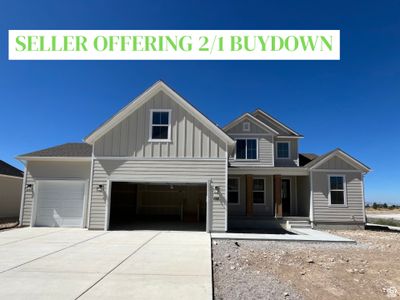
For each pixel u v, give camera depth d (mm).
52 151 14594
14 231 11836
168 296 4773
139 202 19547
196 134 12586
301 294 5250
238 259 7598
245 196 17875
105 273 5969
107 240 9828
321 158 15984
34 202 13414
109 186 12359
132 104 12648
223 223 12055
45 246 8711
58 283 5320
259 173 16422
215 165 12398
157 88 12859
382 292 5551
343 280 6172
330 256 8336
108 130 12695
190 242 9602
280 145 19984
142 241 9695
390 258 8305
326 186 15664
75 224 13156
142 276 5801
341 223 15367
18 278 5586
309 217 15656
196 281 5551
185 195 19500
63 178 13484
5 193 17844
